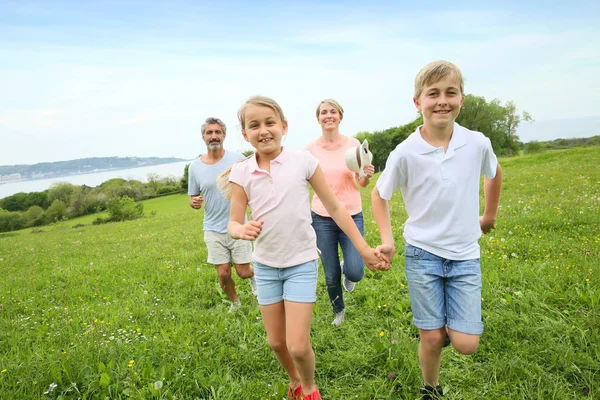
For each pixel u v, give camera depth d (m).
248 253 4.81
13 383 3.07
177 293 5.67
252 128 2.54
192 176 4.77
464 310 2.40
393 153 2.56
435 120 2.41
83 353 3.43
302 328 2.47
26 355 3.60
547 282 4.11
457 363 3.06
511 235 6.31
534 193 11.15
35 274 8.66
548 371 2.81
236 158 4.78
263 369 3.27
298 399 2.66
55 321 4.64
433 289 2.47
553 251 5.11
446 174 2.41
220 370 3.14
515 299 3.81
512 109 72.19
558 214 7.30
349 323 3.91
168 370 3.10
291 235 2.53
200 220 18.30
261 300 2.64
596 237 5.53
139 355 3.42
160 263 7.96
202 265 7.27
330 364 3.15
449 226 2.44
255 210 2.58
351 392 2.88
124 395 2.95
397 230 7.94
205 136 4.62
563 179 13.20
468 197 2.44
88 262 9.65
